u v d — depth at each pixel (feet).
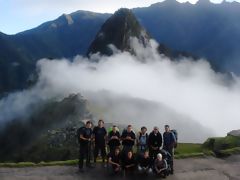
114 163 78.33
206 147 116.06
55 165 85.92
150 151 82.33
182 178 80.53
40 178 76.07
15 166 84.28
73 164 86.99
